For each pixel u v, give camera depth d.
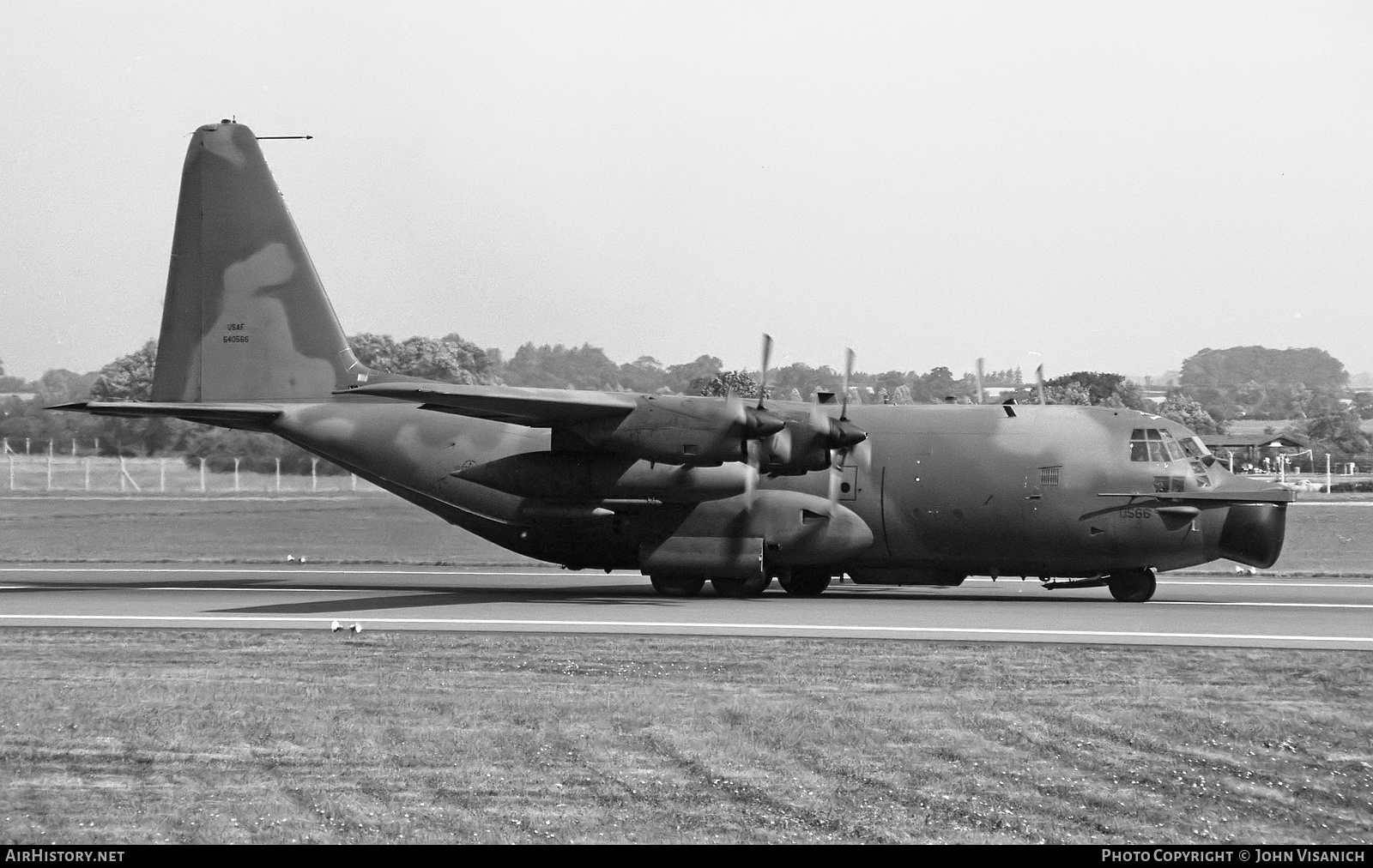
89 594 61.25
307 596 60.41
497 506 61.53
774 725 32.03
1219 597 61.00
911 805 26.19
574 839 24.27
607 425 55.03
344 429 64.00
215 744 30.91
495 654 41.81
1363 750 30.00
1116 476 57.31
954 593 65.06
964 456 58.97
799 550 58.81
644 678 37.88
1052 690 36.00
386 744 30.69
